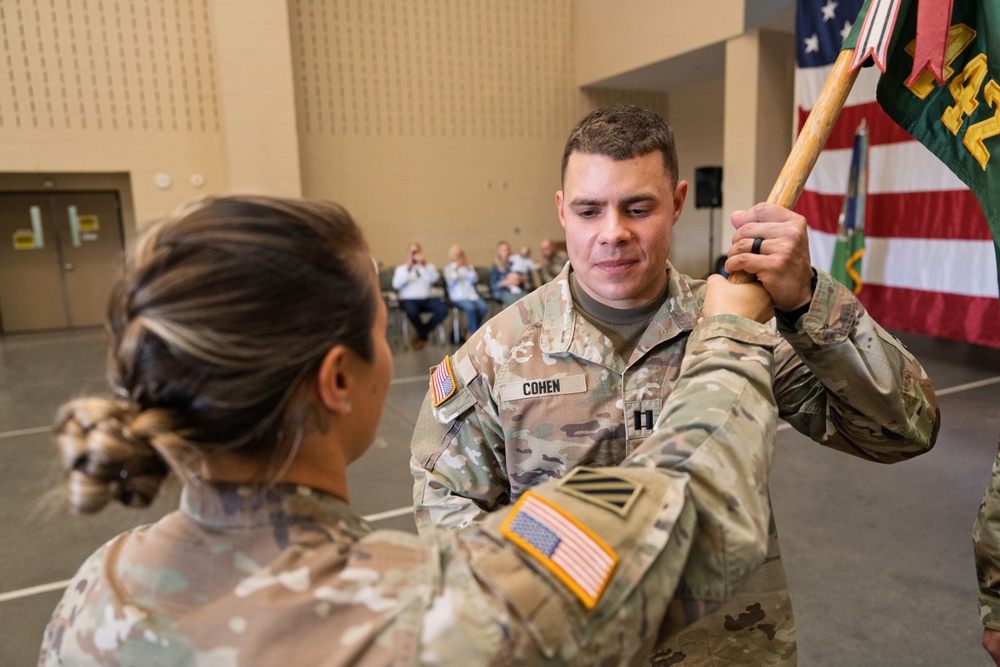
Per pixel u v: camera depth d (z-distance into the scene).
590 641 0.45
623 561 0.48
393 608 0.43
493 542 0.49
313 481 0.51
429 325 6.73
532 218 10.12
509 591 0.45
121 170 7.95
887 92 1.06
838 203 5.29
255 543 0.47
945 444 3.39
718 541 0.52
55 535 2.71
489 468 1.03
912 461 3.22
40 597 2.28
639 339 0.98
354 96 8.92
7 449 3.79
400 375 5.50
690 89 10.19
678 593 0.53
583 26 9.75
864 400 0.84
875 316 5.14
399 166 9.27
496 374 1.00
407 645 0.42
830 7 5.48
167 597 0.46
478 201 9.76
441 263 9.66
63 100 7.64
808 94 5.76
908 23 1.01
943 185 4.62
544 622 0.44
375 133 9.08
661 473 0.54
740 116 7.31
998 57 0.96
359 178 9.08
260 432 0.46
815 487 2.99
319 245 0.48
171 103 8.05
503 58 9.61
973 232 4.49
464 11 9.30
